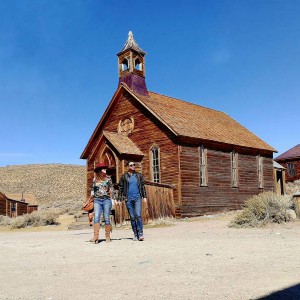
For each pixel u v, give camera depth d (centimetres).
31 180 12281
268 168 3384
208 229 1485
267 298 411
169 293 449
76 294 462
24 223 2894
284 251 782
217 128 3105
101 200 1075
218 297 422
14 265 707
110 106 3036
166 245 945
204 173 2719
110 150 2748
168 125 2561
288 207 1608
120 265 661
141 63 3122
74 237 1394
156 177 2695
